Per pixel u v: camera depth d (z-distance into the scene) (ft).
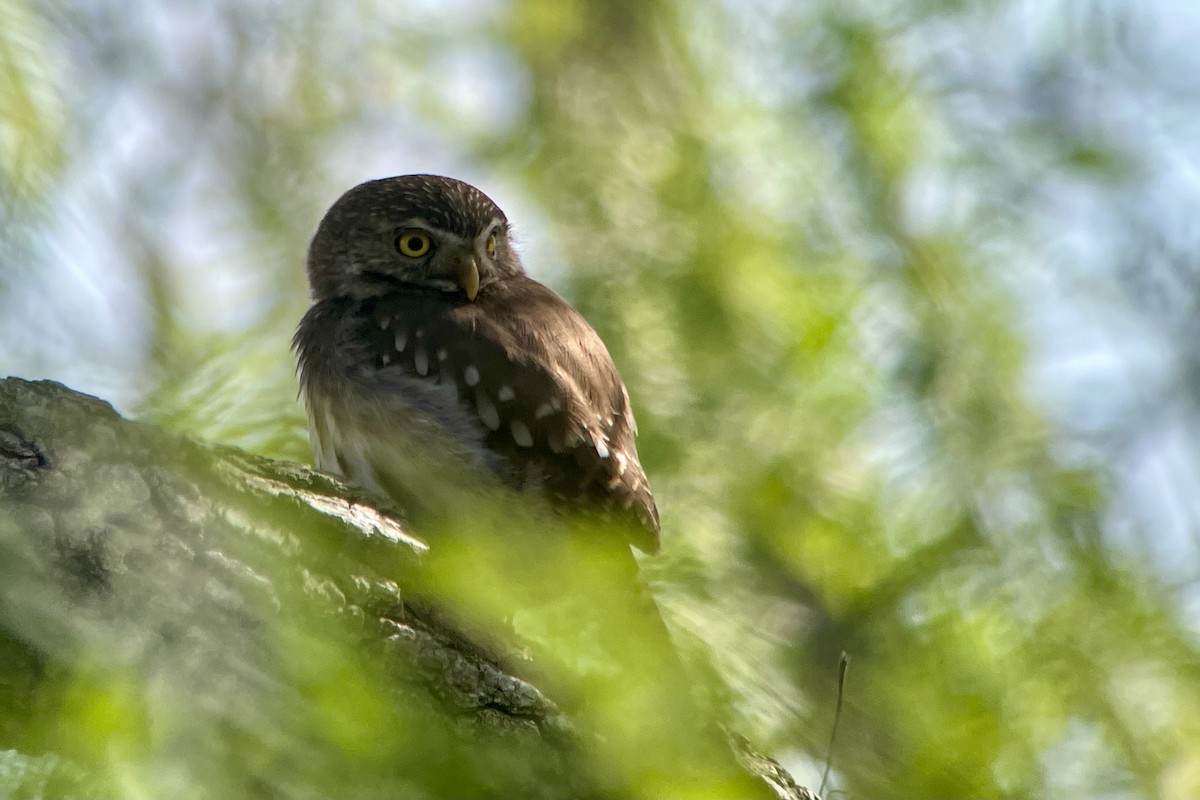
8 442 21.77
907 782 25.66
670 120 40.52
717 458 33.17
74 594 20.92
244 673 18.95
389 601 22.41
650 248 36.99
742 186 38.75
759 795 22.57
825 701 26.00
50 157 29.96
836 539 32.53
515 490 30.89
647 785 20.29
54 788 17.40
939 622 30.37
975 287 38.09
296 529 22.48
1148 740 29.40
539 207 39.40
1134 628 30.50
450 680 22.24
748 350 35.29
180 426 27.30
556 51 42.16
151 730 17.52
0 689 20.08
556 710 22.02
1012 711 28.25
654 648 22.33
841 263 37.40
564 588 22.50
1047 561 32.48
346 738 17.80
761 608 27.55
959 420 35.42
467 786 19.13
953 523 33.14
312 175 43.70
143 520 21.54
